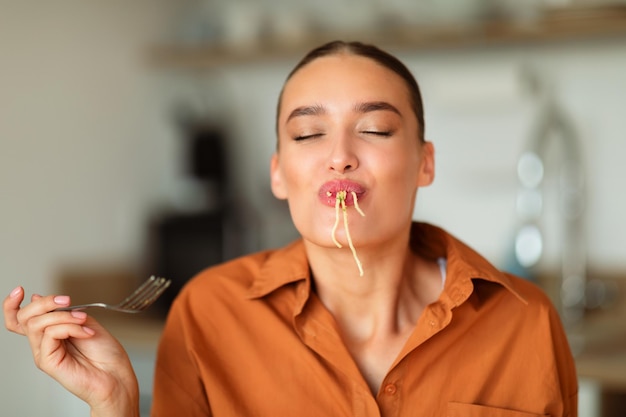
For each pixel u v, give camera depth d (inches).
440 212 118.6
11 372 99.4
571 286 109.7
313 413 48.4
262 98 127.0
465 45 107.1
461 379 49.4
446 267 52.5
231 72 128.3
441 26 106.6
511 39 104.5
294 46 114.1
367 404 47.8
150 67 125.6
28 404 101.7
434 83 113.9
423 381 48.9
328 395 48.6
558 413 51.0
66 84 110.1
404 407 48.5
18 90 102.5
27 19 104.0
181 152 128.0
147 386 100.3
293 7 123.3
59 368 43.7
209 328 51.6
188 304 52.6
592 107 110.7
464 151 116.7
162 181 128.2
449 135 117.3
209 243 109.8
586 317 105.4
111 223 117.9
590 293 109.4
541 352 50.8
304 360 49.3
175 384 51.0
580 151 111.6
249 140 127.9
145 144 125.0
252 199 127.6
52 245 107.4
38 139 105.3
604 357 87.7
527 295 51.9
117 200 119.2
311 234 47.1
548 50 111.7
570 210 111.2
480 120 115.7
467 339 50.1
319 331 48.9
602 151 110.6
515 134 114.1
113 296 115.4
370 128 46.8
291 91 48.6
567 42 110.8
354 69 47.8
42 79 106.4
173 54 121.7
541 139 110.9
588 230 111.5
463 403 48.9
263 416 49.1
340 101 46.8
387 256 48.8
